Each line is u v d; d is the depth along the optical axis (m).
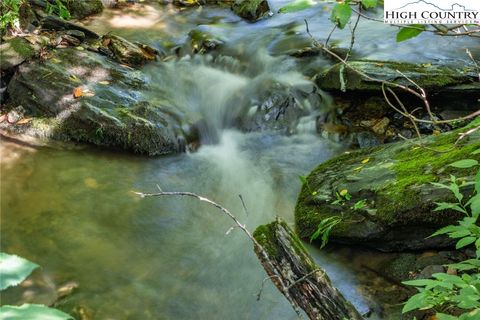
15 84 5.65
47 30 6.47
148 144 5.25
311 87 5.83
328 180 4.24
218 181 4.95
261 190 4.80
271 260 2.48
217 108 6.00
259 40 6.88
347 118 5.50
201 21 7.75
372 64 5.52
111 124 5.25
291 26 7.23
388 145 4.44
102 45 6.48
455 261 3.46
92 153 5.19
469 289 2.04
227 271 3.81
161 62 6.61
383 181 3.86
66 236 4.11
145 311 3.44
